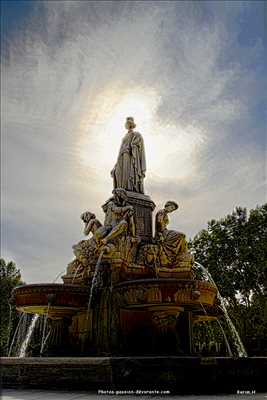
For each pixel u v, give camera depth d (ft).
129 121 63.46
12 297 48.26
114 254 48.47
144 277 49.24
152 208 57.26
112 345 44.65
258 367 29.63
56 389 28.66
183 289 43.16
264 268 117.70
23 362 30.91
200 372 28.14
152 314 45.73
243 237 124.16
